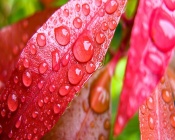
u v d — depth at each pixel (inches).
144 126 4.7
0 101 4.6
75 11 4.7
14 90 4.6
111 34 4.7
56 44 4.6
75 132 5.5
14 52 6.4
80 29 4.7
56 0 9.0
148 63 4.1
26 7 9.4
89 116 5.7
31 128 4.5
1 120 4.6
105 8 4.7
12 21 9.6
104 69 6.0
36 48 4.6
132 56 4.1
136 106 4.1
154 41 4.2
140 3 4.2
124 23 6.1
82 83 4.5
